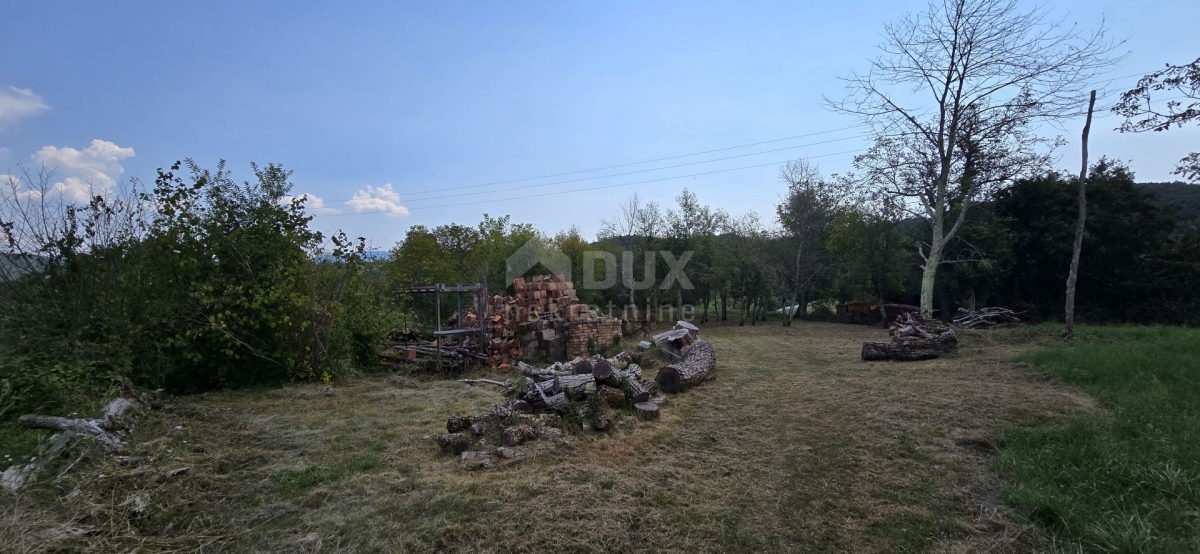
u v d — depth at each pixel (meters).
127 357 6.96
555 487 4.20
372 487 4.22
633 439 5.49
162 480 4.28
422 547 3.33
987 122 15.62
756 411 6.68
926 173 16.62
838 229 21.80
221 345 8.01
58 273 7.00
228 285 8.01
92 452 4.49
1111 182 18.00
